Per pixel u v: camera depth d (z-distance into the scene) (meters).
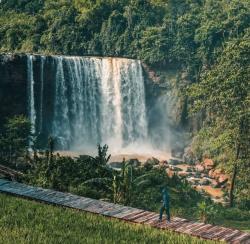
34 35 101.88
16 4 117.06
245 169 56.41
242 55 64.50
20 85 78.94
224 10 102.19
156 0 108.56
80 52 100.56
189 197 51.31
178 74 89.56
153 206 43.41
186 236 25.33
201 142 76.94
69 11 102.62
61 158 47.53
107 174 45.09
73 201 30.88
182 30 93.44
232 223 46.97
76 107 83.69
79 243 23.12
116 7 104.00
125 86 87.44
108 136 86.00
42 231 24.69
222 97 59.53
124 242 23.62
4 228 24.58
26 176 43.19
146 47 93.19
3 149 60.53
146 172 51.47
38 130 80.56
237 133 55.88
